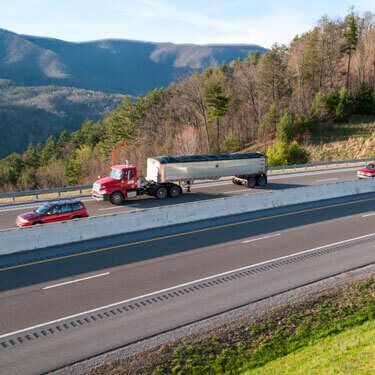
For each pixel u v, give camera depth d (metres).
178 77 86.81
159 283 14.53
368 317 12.54
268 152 53.66
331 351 10.58
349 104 73.88
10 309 12.67
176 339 11.09
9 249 18.08
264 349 10.88
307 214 24.78
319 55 81.75
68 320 12.01
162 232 21.14
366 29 94.38
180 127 80.94
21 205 29.86
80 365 10.01
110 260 16.98
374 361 9.78
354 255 17.31
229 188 35.09
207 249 18.22
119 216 21.14
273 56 79.56
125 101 86.94
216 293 13.73
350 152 62.59
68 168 79.50
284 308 12.77
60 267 16.27
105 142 84.75
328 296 13.62
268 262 16.52
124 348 10.68
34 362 10.09
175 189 31.55
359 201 28.59
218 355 10.56
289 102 79.56
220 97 67.56
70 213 22.88
